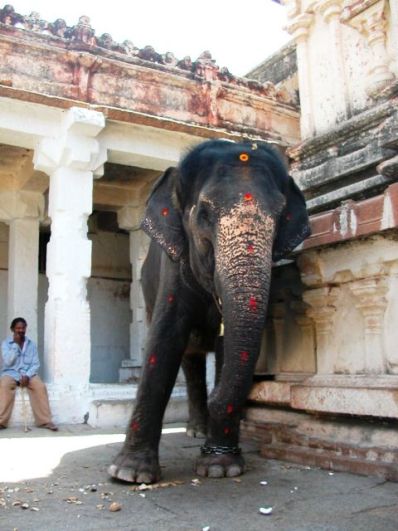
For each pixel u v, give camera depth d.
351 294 3.73
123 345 13.23
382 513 2.47
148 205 3.73
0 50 7.73
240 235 2.92
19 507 2.70
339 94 4.83
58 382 7.39
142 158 8.66
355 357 3.66
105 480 3.28
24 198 10.10
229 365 2.84
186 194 3.44
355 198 4.07
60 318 7.59
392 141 3.45
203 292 3.61
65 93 8.09
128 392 7.64
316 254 3.88
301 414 4.03
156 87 8.88
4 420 6.61
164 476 3.34
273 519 2.44
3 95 7.41
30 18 7.94
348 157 4.27
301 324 4.26
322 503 2.66
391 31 4.41
